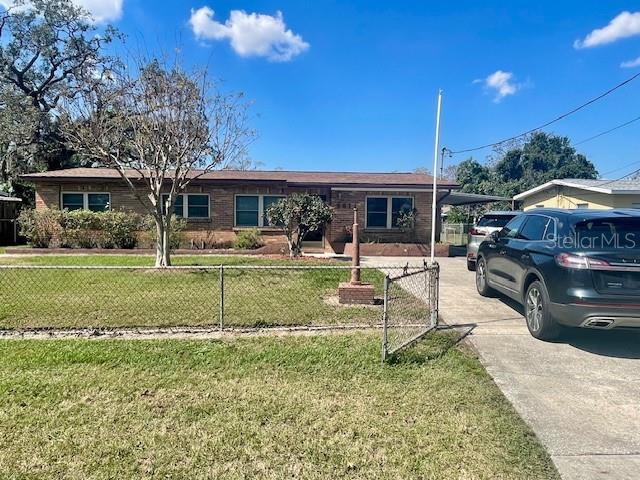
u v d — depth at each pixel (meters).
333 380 3.92
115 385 3.72
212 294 7.34
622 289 4.44
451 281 9.73
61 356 4.38
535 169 48.25
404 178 17.86
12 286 7.79
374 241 16.59
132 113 9.80
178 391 3.64
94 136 9.41
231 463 2.65
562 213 5.30
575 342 5.07
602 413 3.37
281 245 15.72
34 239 14.70
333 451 2.79
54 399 3.44
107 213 15.00
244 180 16.08
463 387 3.80
